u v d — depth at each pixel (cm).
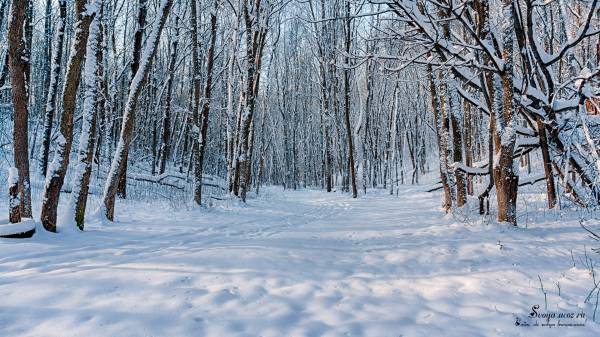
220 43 2345
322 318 371
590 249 625
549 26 1525
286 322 356
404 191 2653
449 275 528
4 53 1288
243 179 1638
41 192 1181
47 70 2122
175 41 1992
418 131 3609
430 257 621
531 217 920
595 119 878
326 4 2734
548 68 946
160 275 473
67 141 728
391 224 1021
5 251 564
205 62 2348
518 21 848
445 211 1165
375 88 3312
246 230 926
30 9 1367
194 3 1396
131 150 2719
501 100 828
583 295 445
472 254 626
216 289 431
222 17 2188
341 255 645
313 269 542
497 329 360
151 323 338
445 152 1162
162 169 2020
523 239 706
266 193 2502
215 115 3434
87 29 739
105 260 552
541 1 883
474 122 2641
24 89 711
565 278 503
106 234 757
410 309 404
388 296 443
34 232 664
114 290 413
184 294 409
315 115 4334
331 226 1027
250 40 1599
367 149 3091
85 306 367
